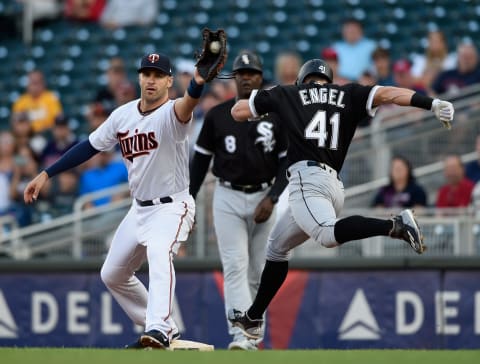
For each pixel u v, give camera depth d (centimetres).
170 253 2423
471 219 3675
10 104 6078
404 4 5984
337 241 2239
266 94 2394
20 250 4131
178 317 3672
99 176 4566
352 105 2361
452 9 5916
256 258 3002
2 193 4888
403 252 3744
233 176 2956
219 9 6341
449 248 3691
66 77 6141
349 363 1911
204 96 4834
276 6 6228
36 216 4712
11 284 3834
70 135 5275
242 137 2947
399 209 3731
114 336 3731
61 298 3784
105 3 6512
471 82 4616
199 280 3666
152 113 2442
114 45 6297
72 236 4066
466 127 4184
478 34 5712
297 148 2370
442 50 4994
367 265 3572
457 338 3506
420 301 3541
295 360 1958
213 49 2286
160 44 6219
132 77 6003
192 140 4453
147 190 2467
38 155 4975
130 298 2623
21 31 6562
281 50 5872
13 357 2022
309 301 3600
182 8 6425
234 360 1952
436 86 4662
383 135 4128
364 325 3569
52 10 6600
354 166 4062
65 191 4756
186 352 2127
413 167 4144
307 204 2316
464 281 3512
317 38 5925
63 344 3769
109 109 5103
